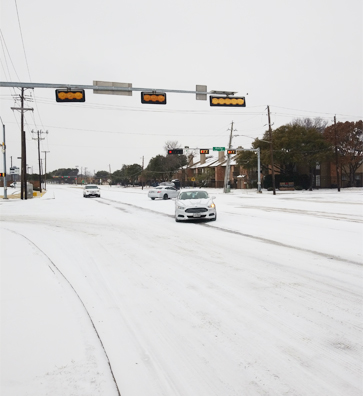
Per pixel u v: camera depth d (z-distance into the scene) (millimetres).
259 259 7574
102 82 14039
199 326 4180
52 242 10055
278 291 5418
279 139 53031
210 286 5730
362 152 56062
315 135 52844
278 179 58781
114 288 5680
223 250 8633
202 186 82000
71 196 45062
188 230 12250
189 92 15148
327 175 61094
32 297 5113
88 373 3152
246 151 56750
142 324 4250
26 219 16734
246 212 18500
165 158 92312
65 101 13852
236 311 4629
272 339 3820
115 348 3656
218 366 3305
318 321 4270
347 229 11773
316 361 3363
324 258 7523
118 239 10531
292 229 11961
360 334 3914
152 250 8789
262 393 2896
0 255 7977
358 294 5230
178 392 2920
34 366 3258
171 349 3633
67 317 4375
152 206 24703
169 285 5820
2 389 2914
